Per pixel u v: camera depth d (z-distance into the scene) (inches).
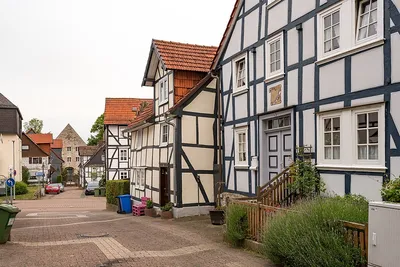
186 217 609.9
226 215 380.2
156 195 719.1
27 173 2225.6
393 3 306.3
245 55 522.9
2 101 1772.9
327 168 370.0
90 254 342.6
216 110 648.4
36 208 1127.6
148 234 453.4
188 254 335.3
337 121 366.9
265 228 303.1
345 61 353.4
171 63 651.5
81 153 2765.7
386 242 204.2
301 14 414.9
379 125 317.7
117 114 1572.3
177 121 619.2
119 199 848.9
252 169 494.3
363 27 341.7
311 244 238.2
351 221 243.0
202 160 634.8
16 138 1772.9
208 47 727.7
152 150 753.6
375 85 321.7
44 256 336.5
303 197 379.2
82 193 2069.4
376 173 318.7
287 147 446.3
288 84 433.4
